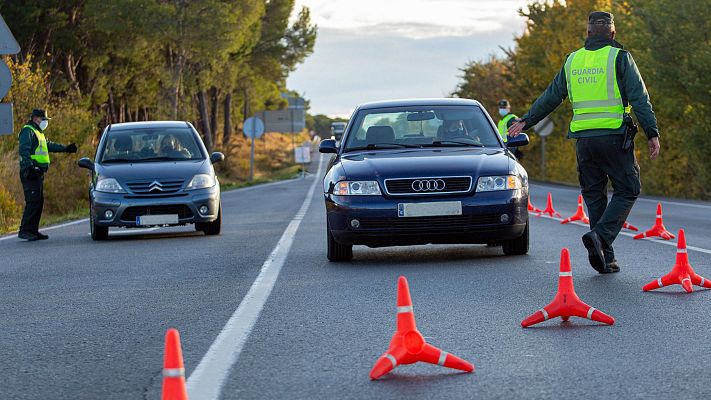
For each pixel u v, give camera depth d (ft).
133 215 120.88
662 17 221.25
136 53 362.94
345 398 40.01
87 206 214.28
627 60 73.41
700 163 222.48
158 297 70.13
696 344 48.47
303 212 167.94
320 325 56.54
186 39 361.10
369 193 82.64
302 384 42.55
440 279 73.82
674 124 237.25
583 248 94.27
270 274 80.43
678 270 65.41
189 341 53.16
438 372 44.01
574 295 54.49
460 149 89.30
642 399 38.55
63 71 334.85
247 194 257.55
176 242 115.55
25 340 55.31
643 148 248.93
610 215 74.23
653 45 223.51
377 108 94.99
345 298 66.13
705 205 169.68
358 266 83.92
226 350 50.14
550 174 348.59
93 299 70.44
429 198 82.28
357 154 89.40
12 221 164.66
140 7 331.36
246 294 69.82
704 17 216.95
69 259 100.07
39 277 85.20
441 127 92.32
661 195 227.20
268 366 46.26
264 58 501.15
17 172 188.65
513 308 60.29
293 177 409.08
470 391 40.55
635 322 54.60
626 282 69.82
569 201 190.70
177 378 34.73
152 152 129.18
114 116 389.39
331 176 85.46
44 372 46.78
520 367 44.65
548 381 41.86
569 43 343.05
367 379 43.16
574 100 74.84
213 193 123.13
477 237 83.20
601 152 74.08
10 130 129.90
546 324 54.80
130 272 86.33
